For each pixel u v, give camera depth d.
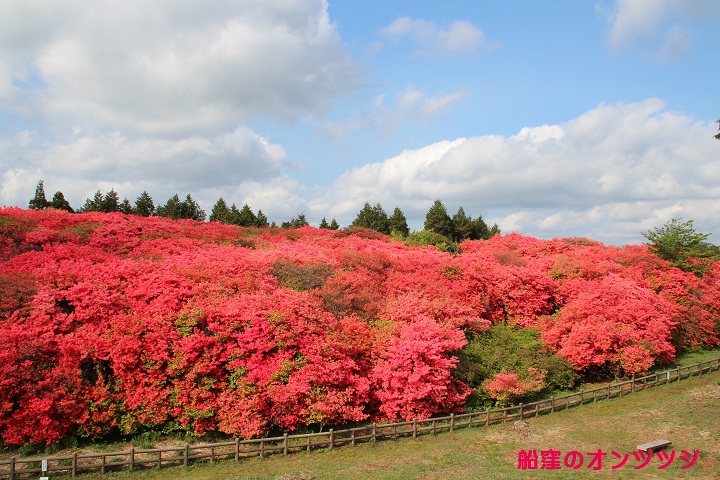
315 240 36.72
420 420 17.67
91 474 14.05
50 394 15.27
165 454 15.48
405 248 35.44
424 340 18.80
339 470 14.70
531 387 20.08
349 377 17.91
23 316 16.92
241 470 14.70
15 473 13.48
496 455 15.77
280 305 18.36
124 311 17.94
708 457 14.77
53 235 25.78
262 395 16.44
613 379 24.02
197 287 19.20
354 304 21.95
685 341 28.66
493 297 27.48
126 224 31.09
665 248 33.50
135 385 16.42
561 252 39.56
